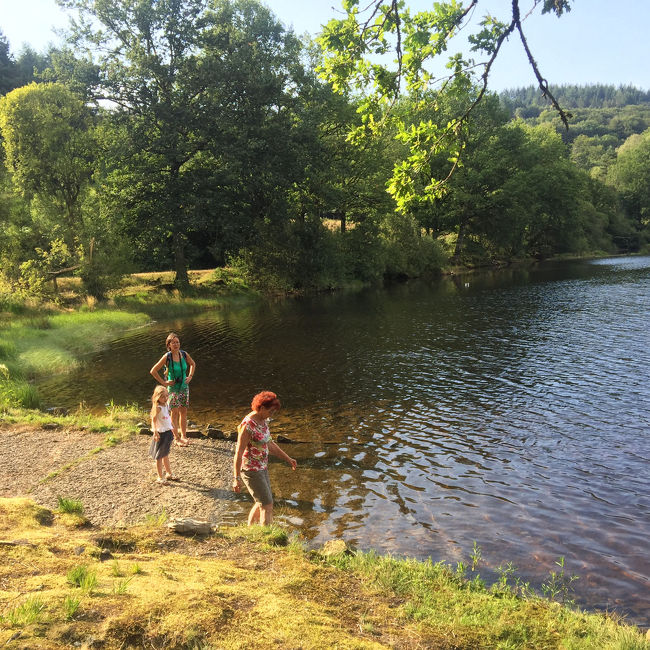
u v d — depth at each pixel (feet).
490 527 22.70
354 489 26.63
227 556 17.83
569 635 14.65
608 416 37.83
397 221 172.96
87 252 102.06
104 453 30.99
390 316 91.91
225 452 32.40
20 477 27.25
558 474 28.30
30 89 104.47
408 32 22.85
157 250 125.49
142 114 117.60
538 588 18.21
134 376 53.83
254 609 13.53
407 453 31.58
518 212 191.52
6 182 102.63
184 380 33.01
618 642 14.07
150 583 14.10
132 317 91.71
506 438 33.94
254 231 131.95
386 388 46.65
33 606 11.87
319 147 130.00
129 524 22.59
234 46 124.36
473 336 70.69
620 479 27.55
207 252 170.09
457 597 16.58
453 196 179.52
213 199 120.47
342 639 12.65
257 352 64.34
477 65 22.34
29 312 85.61
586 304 97.76
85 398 45.93
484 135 186.80
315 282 144.97
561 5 19.08
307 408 41.24
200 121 117.39
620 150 540.11
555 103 20.35
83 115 114.73
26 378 52.90
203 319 97.66
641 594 17.93
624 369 51.26
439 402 42.22
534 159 213.25
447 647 13.53
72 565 15.02
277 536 19.57
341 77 23.68
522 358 57.16
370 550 20.08
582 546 21.08
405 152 162.61
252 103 122.93
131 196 119.14
